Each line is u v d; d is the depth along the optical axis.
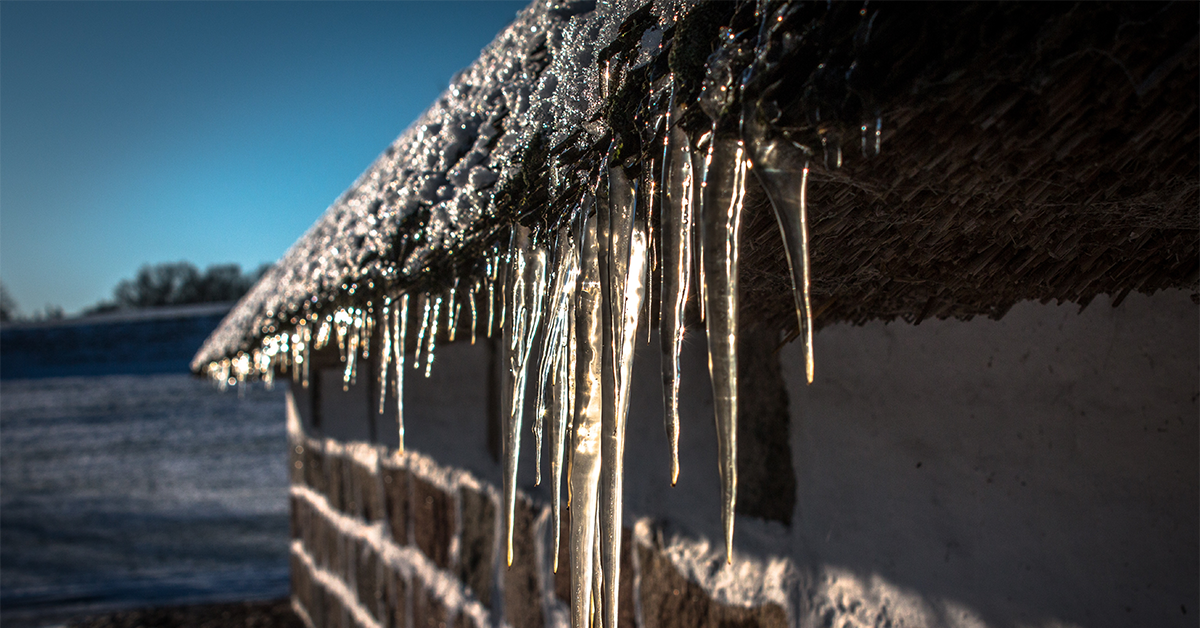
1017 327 2.54
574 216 2.12
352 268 3.97
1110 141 1.60
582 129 2.12
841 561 3.10
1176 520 2.25
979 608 2.62
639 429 4.36
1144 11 1.42
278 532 23.67
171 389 53.62
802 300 1.57
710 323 1.70
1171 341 2.26
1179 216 1.85
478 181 2.65
